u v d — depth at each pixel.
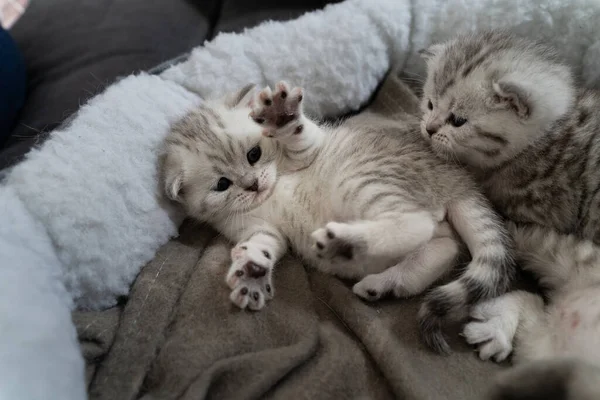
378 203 0.31
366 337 0.30
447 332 0.31
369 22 0.42
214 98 0.39
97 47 0.48
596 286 0.30
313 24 0.42
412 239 0.31
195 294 0.32
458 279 0.31
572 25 0.40
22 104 0.45
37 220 0.31
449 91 0.35
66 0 0.52
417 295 0.32
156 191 0.35
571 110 0.34
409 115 0.41
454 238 0.33
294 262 0.34
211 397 0.27
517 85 0.32
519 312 0.31
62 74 0.47
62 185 0.32
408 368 0.28
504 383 0.24
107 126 0.35
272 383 0.28
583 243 0.32
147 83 0.39
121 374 0.28
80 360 0.27
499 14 0.41
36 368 0.25
